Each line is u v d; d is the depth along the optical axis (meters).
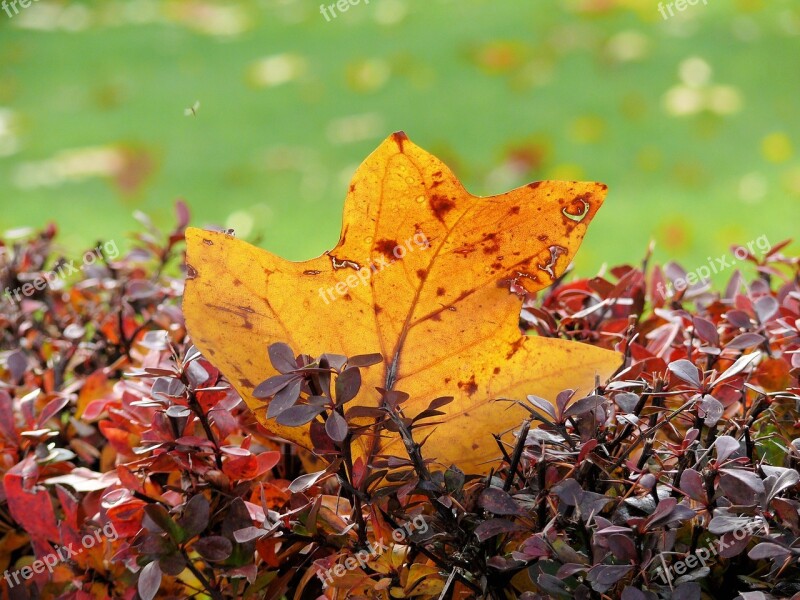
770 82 3.94
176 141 3.81
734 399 0.93
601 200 0.89
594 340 0.99
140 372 0.90
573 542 0.89
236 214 3.02
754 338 0.92
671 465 0.90
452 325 0.91
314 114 4.04
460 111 3.94
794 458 0.90
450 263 0.90
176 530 0.88
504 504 0.87
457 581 0.89
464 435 0.91
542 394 0.91
